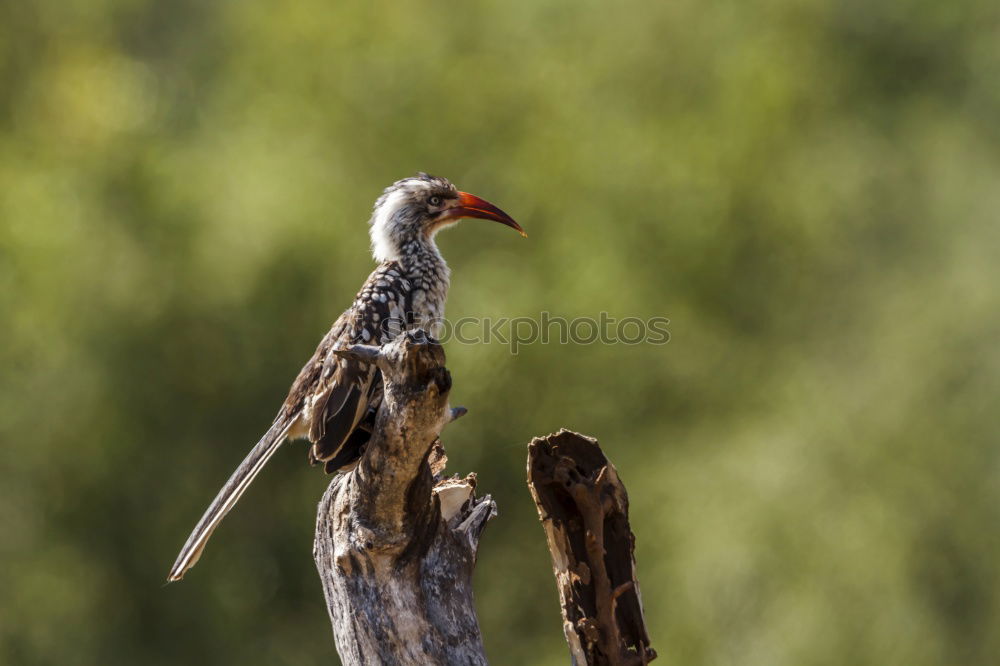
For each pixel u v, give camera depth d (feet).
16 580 45.19
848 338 47.70
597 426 44.37
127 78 56.65
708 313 47.52
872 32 54.95
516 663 44.39
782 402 45.96
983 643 41.86
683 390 46.01
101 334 43.98
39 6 56.85
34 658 45.14
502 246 46.06
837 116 51.62
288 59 48.16
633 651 19.25
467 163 47.01
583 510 18.76
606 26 48.75
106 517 45.06
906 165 52.19
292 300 43.80
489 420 42.98
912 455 43.55
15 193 45.96
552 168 46.29
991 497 43.42
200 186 45.44
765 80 48.44
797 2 51.21
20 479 44.78
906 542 42.11
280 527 46.47
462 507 19.95
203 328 44.06
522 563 44.47
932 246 49.62
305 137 46.39
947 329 45.11
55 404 44.37
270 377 44.24
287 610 47.26
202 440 45.06
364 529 18.12
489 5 49.16
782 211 47.98
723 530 42.50
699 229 46.26
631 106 48.01
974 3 57.26
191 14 61.67
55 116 53.42
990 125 55.77
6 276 44.70
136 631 45.78
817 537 42.24
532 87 47.62
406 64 47.11
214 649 46.14
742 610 42.32
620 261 45.65
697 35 48.67
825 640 41.04
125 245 44.83
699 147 46.93
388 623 18.37
